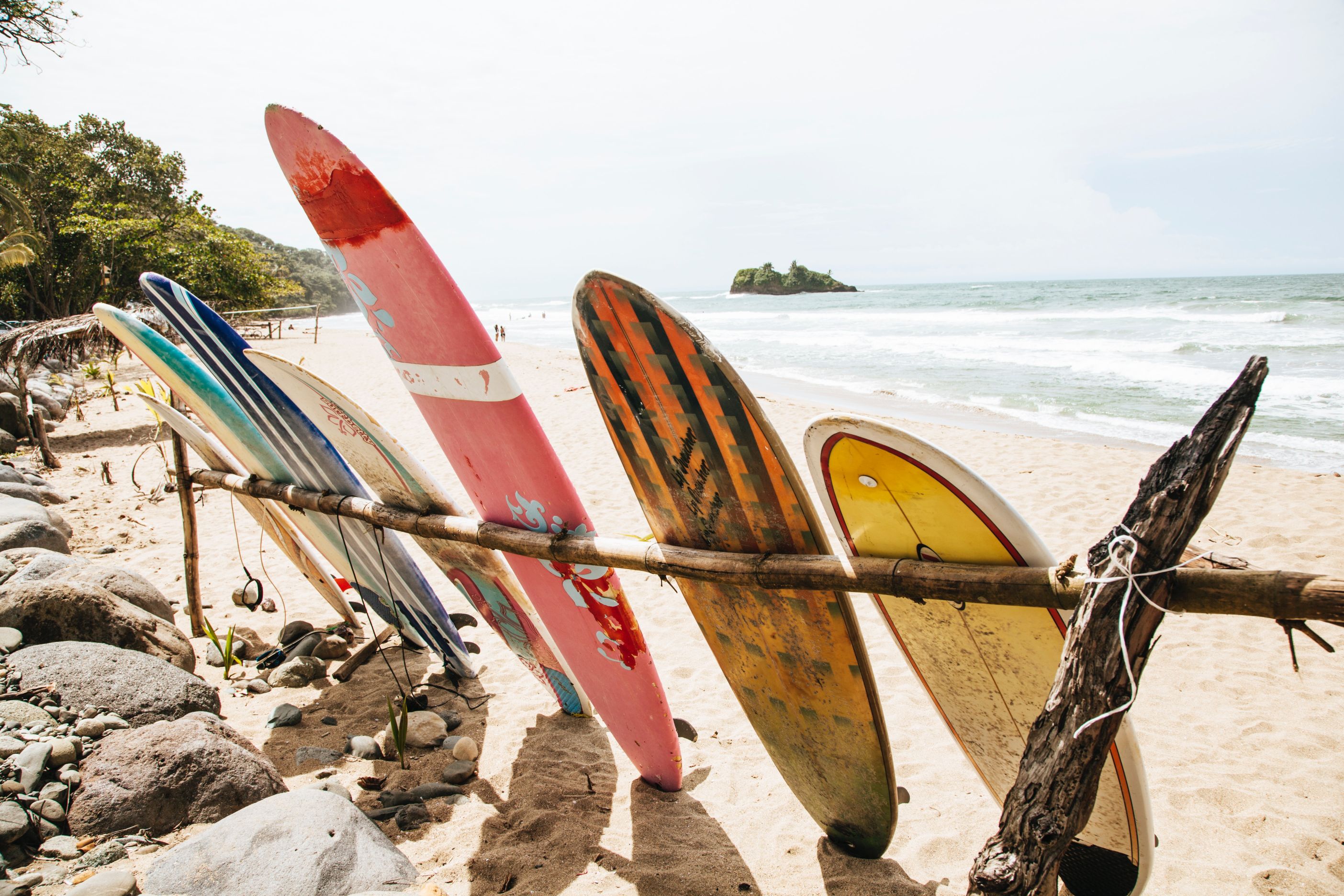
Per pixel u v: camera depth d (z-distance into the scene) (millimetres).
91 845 2133
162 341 3428
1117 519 6352
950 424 11281
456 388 2387
